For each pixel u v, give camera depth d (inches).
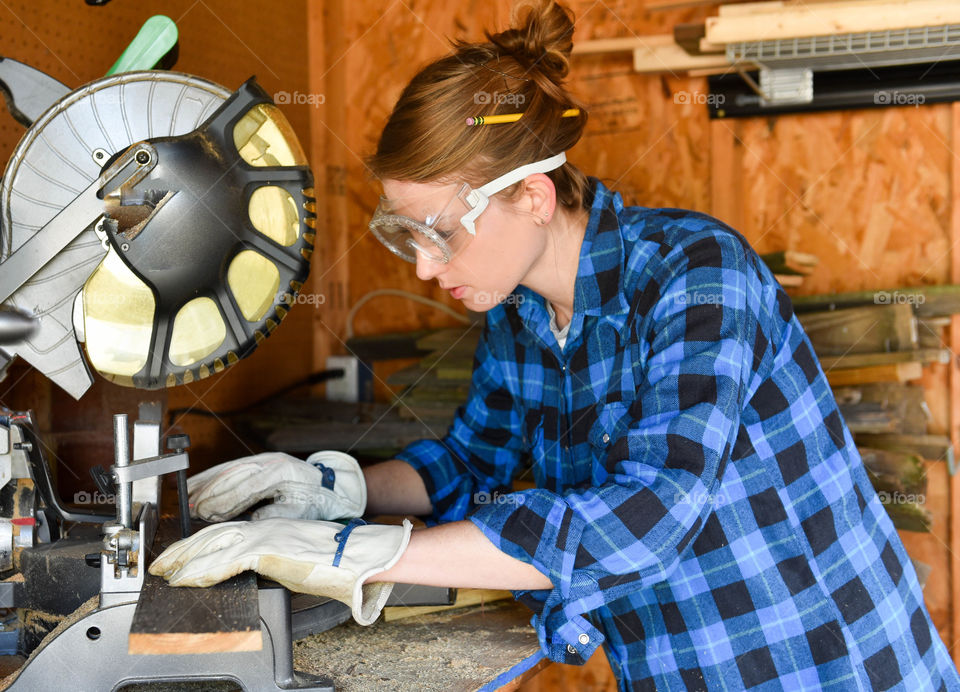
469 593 50.7
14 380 63.2
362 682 40.9
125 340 40.0
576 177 45.3
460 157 39.5
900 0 81.3
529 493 38.4
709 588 41.8
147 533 41.4
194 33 88.1
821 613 42.0
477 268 42.2
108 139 38.3
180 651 31.7
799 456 42.6
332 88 114.5
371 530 39.0
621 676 45.9
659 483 36.2
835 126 97.7
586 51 101.4
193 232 38.4
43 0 68.3
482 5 109.9
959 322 91.6
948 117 93.0
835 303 93.7
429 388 97.3
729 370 37.4
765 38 85.7
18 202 38.3
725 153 100.8
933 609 92.3
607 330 44.4
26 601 43.3
